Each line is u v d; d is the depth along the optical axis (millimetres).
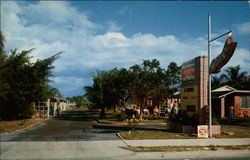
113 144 9633
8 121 20531
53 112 30688
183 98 15797
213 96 27281
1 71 19172
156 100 25469
